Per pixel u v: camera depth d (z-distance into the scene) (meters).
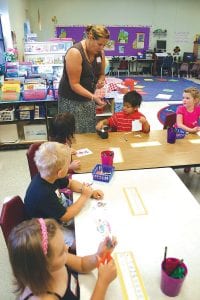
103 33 2.24
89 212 1.35
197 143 2.25
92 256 1.04
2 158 3.64
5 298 1.70
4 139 3.81
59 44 4.29
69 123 2.02
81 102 2.52
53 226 0.83
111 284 0.97
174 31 10.53
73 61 2.29
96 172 1.67
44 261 0.76
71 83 2.39
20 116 3.71
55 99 3.64
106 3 9.77
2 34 5.14
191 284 0.97
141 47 10.53
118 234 1.20
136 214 1.33
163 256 1.08
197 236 1.19
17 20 6.08
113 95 3.87
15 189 2.90
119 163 1.87
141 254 1.09
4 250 2.08
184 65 10.29
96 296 0.88
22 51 6.61
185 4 10.19
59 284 0.87
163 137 2.37
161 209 1.37
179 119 2.81
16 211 1.31
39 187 1.36
